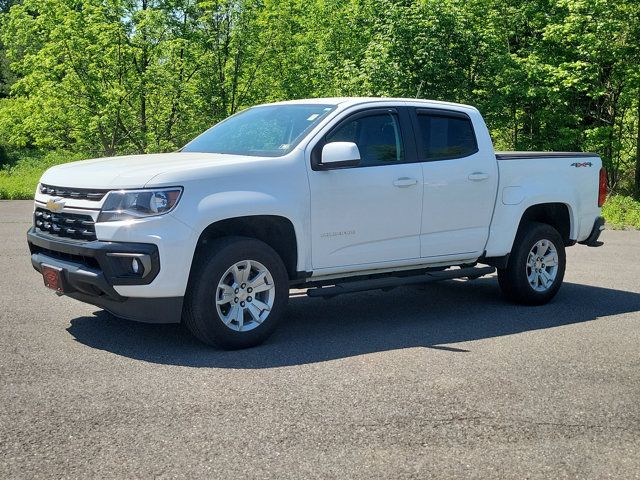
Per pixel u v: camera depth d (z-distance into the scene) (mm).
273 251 6016
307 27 28734
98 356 5598
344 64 23156
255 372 5309
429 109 7176
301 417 4441
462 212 7242
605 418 4574
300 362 5594
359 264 6621
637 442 4215
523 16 21984
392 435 4207
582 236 8406
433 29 20500
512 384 5180
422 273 7242
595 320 7297
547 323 7145
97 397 4695
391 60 20875
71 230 5816
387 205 6691
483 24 22016
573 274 9977
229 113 28141
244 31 27312
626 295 8586
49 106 28922
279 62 28641
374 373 5355
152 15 27047
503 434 4273
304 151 6285
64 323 6574
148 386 4934
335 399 4773
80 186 5805
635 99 20609
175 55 27188
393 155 6836
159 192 5539
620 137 21828
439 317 7324
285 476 3650
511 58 21078
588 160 8406
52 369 5238
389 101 6945
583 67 20719
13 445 3934
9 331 6246
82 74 28016
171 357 5637
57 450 3887
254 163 6008
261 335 5984
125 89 27734
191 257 5602
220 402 4664
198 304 5680
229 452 3916
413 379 5234
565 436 4273
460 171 7191
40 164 36844
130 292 5535
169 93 27625
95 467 3693
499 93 21281
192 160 6070
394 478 3662
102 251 5516
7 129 33062
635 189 21188
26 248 11156
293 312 7449
